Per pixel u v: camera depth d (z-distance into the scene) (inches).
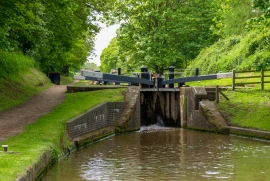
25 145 538.0
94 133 820.6
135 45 1774.1
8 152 488.4
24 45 1540.4
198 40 1809.8
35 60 1697.8
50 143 577.0
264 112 911.0
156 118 1197.7
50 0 872.9
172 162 608.4
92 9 1174.3
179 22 1726.1
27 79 1270.9
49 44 1433.3
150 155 665.6
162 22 1728.6
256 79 1213.7
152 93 1200.2
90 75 1083.9
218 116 962.7
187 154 674.8
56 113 794.2
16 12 847.7
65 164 584.1
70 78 2385.6
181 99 1095.6
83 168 560.7
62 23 1181.7
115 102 965.8
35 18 988.6
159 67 1793.8
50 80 1739.7
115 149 724.7
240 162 606.2
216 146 753.6
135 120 1030.4
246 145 761.0
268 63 807.1
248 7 1355.8
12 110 842.8
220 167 574.2
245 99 1002.7
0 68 1090.1
